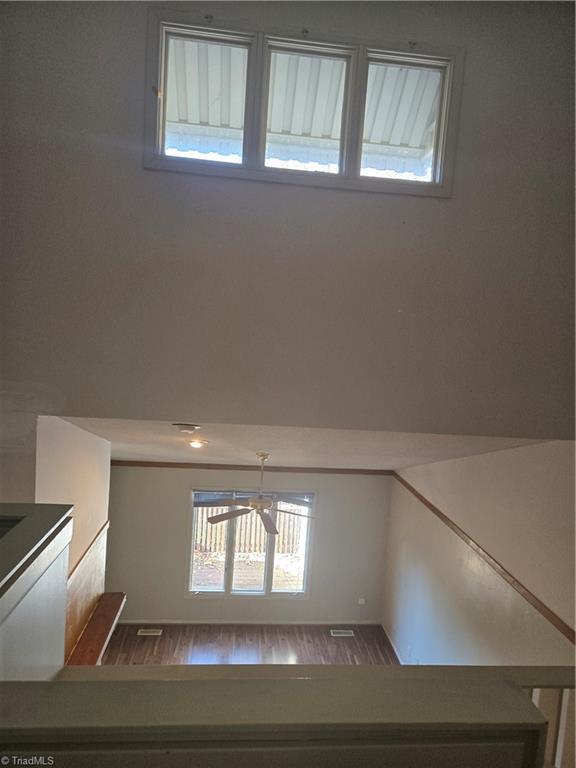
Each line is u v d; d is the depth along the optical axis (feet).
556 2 7.73
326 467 20.57
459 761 2.66
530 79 7.77
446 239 7.77
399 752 2.62
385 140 7.89
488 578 11.69
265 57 7.47
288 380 7.66
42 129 7.13
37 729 2.42
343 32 7.52
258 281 7.54
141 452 17.06
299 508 21.13
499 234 7.83
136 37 7.20
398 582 19.34
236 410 7.63
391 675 4.52
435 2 7.61
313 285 7.61
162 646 18.72
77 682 2.74
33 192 7.15
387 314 7.74
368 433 8.37
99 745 2.46
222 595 20.71
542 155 7.83
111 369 7.41
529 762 2.74
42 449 7.80
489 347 7.89
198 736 2.49
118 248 7.32
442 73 7.88
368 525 21.31
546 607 9.12
